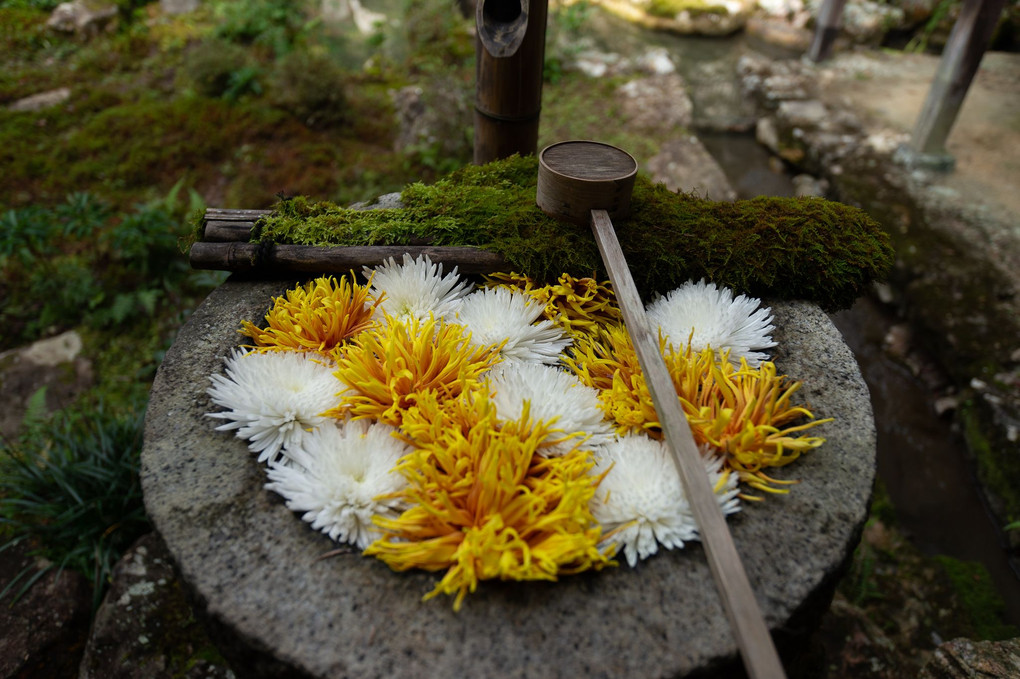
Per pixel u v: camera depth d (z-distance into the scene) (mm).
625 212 726
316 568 501
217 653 799
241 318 702
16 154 1759
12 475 1025
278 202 809
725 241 719
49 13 2371
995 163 1831
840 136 1956
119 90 2057
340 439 563
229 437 586
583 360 663
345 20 2512
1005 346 1308
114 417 1141
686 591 489
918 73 2365
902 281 1520
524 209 756
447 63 2223
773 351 667
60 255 1510
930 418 1359
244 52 2125
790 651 507
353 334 676
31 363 1301
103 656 817
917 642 994
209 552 508
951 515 1197
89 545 960
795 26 2607
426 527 511
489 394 591
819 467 561
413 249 744
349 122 1937
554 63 2266
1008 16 2480
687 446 526
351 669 450
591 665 453
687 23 2617
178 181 1728
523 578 479
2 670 849
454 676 448
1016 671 733
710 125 2137
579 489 507
